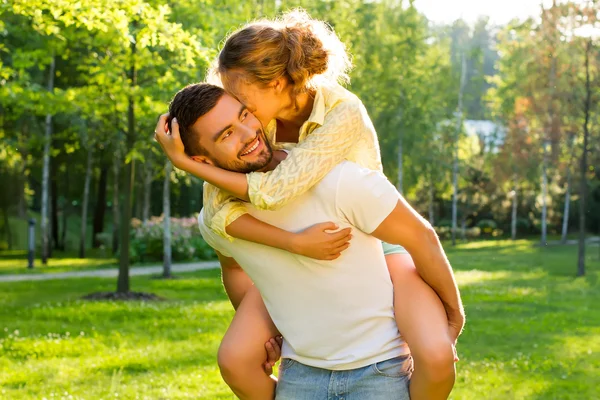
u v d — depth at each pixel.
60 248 39.41
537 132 27.75
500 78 39.12
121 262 15.64
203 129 2.18
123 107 14.30
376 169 2.39
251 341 2.45
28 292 16.61
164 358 8.71
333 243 2.18
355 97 2.29
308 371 2.38
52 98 14.00
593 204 45.62
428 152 38.91
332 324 2.28
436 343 2.18
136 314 12.59
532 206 47.62
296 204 2.21
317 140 2.16
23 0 7.98
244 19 15.80
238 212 2.25
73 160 34.25
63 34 13.17
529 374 7.86
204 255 29.30
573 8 23.70
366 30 29.30
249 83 2.20
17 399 6.77
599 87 23.56
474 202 46.53
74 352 9.12
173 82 14.47
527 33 26.91
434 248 2.24
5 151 27.78
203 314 12.69
